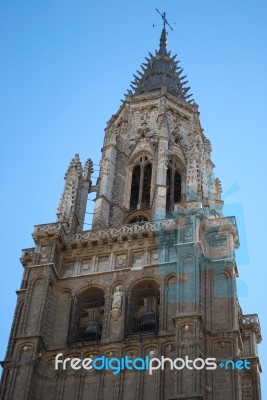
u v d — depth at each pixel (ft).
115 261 209.87
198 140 265.13
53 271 206.28
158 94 280.10
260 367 214.48
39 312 195.62
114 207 240.73
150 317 195.11
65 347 191.62
